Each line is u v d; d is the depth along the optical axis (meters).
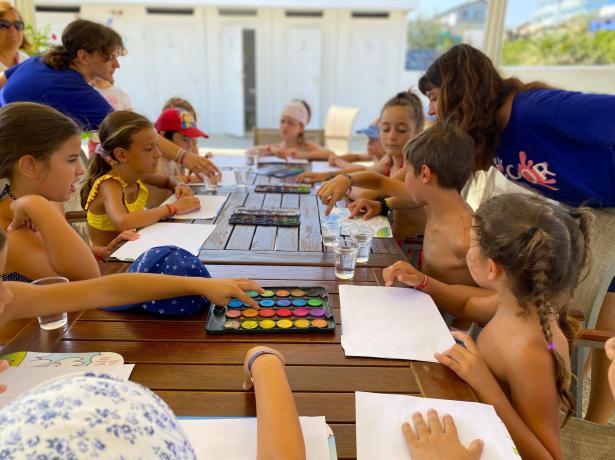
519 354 0.98
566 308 1.11
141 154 2.00
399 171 2.26
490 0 3.65
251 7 8.55
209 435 0.76
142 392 0.46
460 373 0.93
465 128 1.60
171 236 1.68
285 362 0.97
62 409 0.39
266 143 4.47
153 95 9.19
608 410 1.68
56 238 1.28
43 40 3.80
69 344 1.02
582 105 1.44
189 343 1.03
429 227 1.67
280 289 1.27
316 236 1.73
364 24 8.77
